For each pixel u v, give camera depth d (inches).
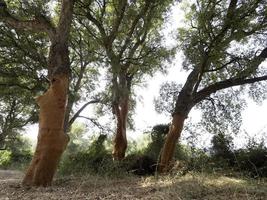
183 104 682.8
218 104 750.5
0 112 1362.0
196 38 632.4
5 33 880.3
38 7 732.7
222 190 316.8
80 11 763.4
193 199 292.7
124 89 844.0
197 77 685.3
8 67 948.0
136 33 807.1
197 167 480.4
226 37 632.4
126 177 498.6
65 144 461.7
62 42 469.4
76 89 949.8
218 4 634.2
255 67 639.8
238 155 589.0
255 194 299.6
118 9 740.0
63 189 400.8
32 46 908.0
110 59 745.0
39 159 445.4
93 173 527.2
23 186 429.7
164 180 422.0
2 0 508.4
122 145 845.8
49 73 469.4
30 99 1043.3
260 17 639.8
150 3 763.4
